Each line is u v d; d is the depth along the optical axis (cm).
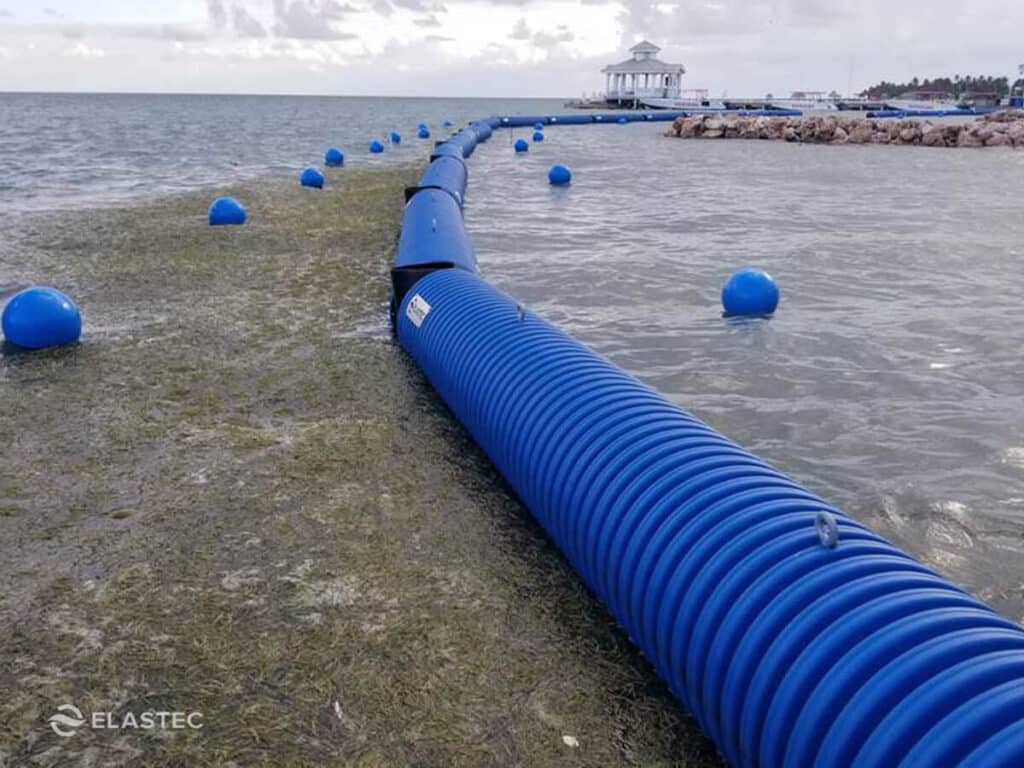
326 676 321
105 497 459
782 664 232
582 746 288
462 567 396
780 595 248
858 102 7475
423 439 537
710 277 973
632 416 379
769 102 7281
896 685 204
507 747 287
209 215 1335
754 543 271
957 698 193
